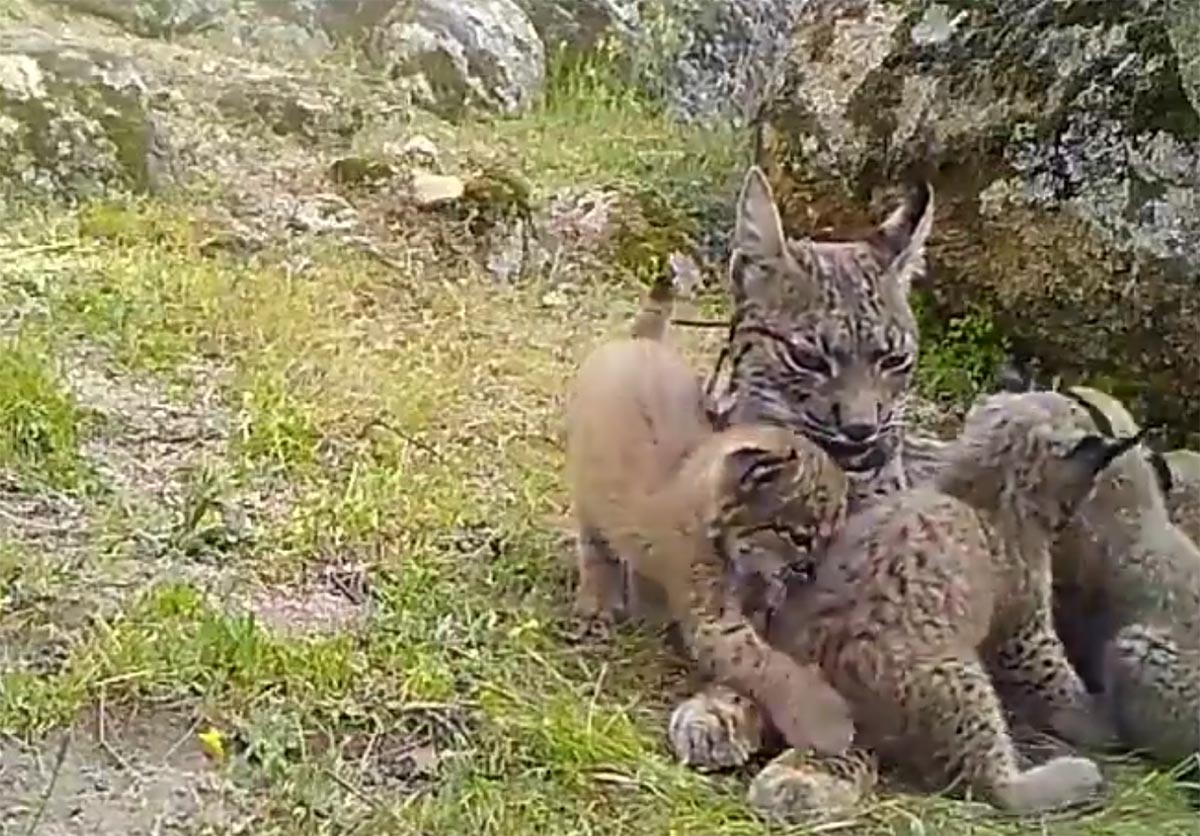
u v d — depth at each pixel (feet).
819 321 6.64
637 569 6.42
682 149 11.05
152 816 5.45
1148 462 6.52
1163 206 8.21
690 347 8.86
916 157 8.91
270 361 8.02
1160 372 8.27
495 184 9.88
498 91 11.96
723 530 6.10
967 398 8.52
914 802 5.80
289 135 10.37
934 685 5.89
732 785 5.82
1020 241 8.54
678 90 12.74
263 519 6.89
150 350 7.98
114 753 5.65
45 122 9.42
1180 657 6.15
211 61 11.00
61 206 9.30
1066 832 5.75
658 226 10.02
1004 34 8.72
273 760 5.64
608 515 6.45
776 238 6.75
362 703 5.90
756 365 6.72
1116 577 6.32
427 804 5.56
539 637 6.38
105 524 6.72
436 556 6.80
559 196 10.09
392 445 7.51
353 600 6.52
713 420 6.70
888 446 6.66
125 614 6.15
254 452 7.31
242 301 8.55
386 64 11.78
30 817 5.41
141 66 10.48
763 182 6.84
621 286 9.65
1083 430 6.24
